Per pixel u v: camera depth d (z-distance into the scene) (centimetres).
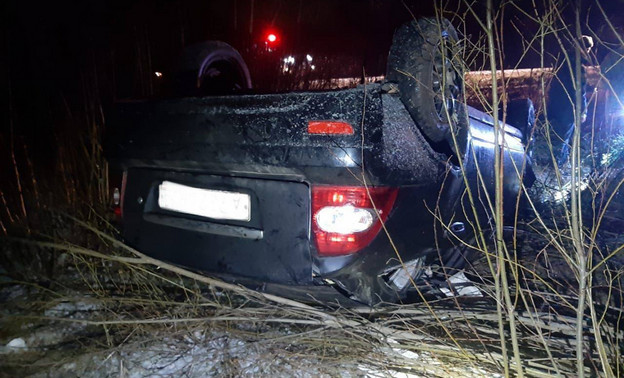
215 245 257
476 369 220
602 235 468
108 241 342
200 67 373
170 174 274
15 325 261
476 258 387
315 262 239
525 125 491
